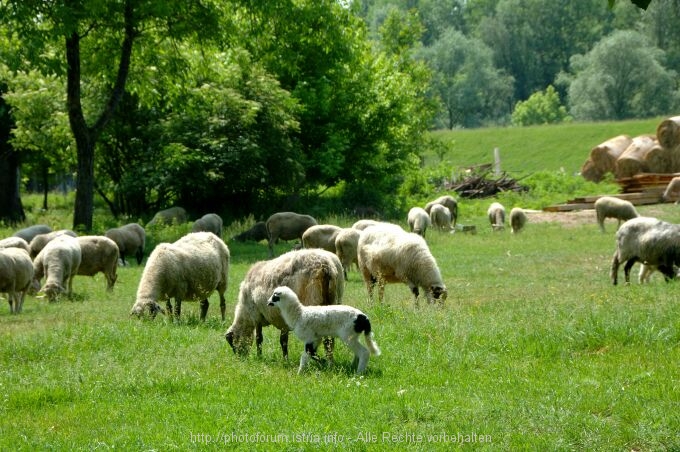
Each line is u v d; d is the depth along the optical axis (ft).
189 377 31.17
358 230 65.98
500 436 23.56
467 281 63.93
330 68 137.59
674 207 124.67
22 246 66.13
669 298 45.19
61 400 29.30
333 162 132.77
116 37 96.78
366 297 52.90
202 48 101.76
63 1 82.28
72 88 90.58
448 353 33.45
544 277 65.57
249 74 121.39
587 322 36.42
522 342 34.73
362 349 31.12
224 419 25.96
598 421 24.36
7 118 131.03
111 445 23.97
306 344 31.22
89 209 93.20
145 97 103.04
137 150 118.32
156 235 98.07
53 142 117.08
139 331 38.93
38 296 54.80
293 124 122.31
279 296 30.99
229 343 35.45
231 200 124.36
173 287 43.45
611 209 102.73
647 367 30.40
